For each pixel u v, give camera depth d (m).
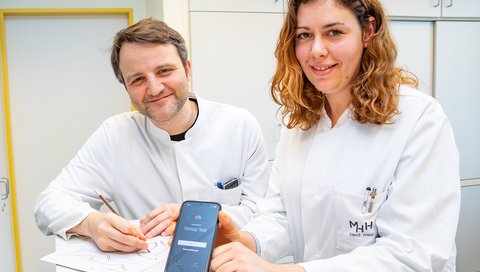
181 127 1.17
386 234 0.78
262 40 2.27
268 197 1.08
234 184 1.23
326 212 0.89
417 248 0.72
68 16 2.65
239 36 2.24
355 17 0.78
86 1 2.63
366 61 0.83
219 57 2.23
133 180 1.20
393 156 0.79
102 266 0.80
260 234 0.93
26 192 2.69
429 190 0.75
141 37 0.98
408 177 0.76
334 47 0.78
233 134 1.25
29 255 2.72
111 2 2.68
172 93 1.05
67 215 1.00
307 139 1.00
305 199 0.93
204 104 1.25
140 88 1.02
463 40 2.55
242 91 2.28
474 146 2.65
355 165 0.85
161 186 1.20
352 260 0.74
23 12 2.56
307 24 0.79
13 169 2.64
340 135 0.90
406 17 2.41
